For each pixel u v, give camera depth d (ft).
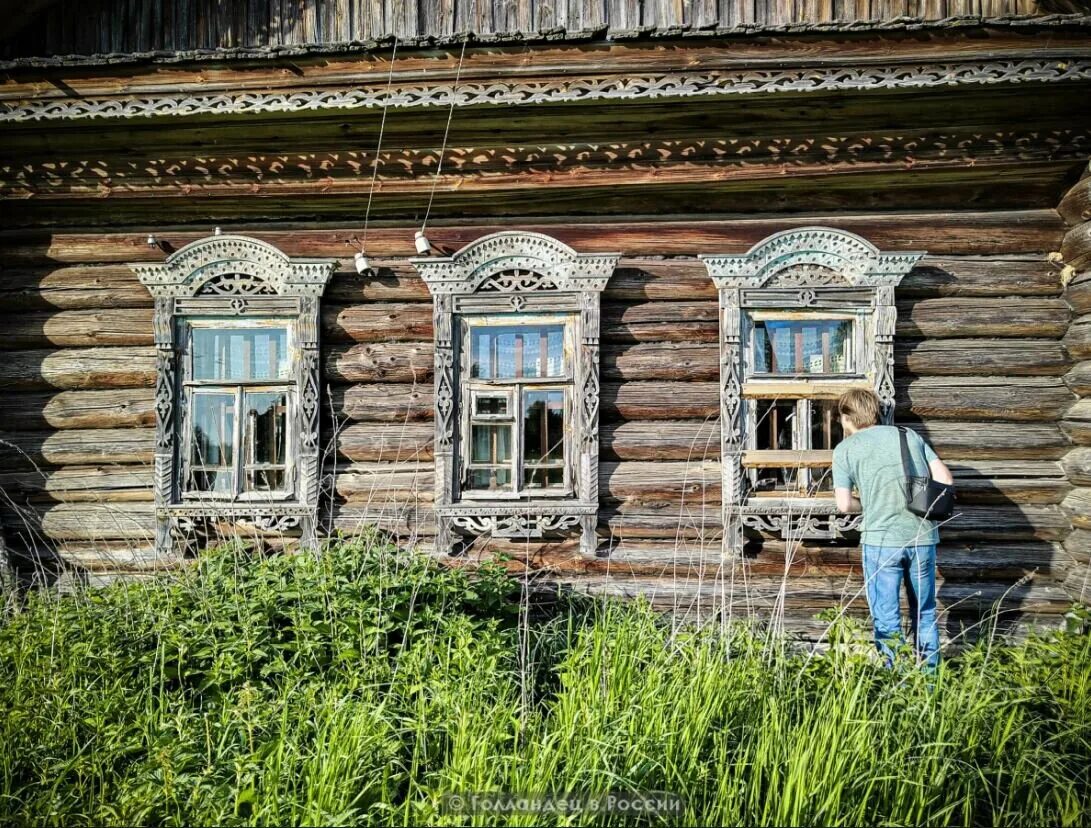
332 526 15.44
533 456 15.53
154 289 15.52
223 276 15.65
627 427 15.38
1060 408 14.90
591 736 8.89
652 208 15.67
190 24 15.39
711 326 15.37
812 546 14.99
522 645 11.80
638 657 10.69
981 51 13.46
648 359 15.35
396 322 15.66
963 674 10.69
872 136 14.46
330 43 13.96
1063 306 15.02
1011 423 15.10
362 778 8.43
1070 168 14.67
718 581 14.83
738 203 15.60
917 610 12.25
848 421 13.24
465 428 15.46
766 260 15.05
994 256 15.26
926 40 13.64
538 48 14.14
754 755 8.78
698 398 15.30
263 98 13.98
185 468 15.53
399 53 14.17
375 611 11.05
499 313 15.38
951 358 15.08
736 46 13.92
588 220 15.75
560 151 14.84
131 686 10.19
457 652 10.16
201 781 8.30
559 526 14.97
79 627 11.03
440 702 9.38
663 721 9.06
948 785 8.71
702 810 8.26
